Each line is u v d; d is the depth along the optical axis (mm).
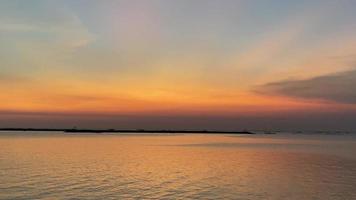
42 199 27234
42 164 50969
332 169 46938
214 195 29062
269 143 142250
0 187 31875
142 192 30125
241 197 28359
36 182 34562
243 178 38156
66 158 61406
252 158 64250
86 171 43250
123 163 53406
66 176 38719
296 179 37531
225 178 38031
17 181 35094
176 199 27562
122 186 32750
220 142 152875
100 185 33188
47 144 112188
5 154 69062
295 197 28438
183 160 59500
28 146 99438
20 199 27203
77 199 27359
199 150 88875
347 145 123562
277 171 44438
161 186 32875
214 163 54375
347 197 28516
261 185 33656
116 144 120188
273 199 27703
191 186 33000
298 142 157625
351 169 46969
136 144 122875
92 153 74250
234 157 66562
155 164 52344
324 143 144375
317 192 30391
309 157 67000
